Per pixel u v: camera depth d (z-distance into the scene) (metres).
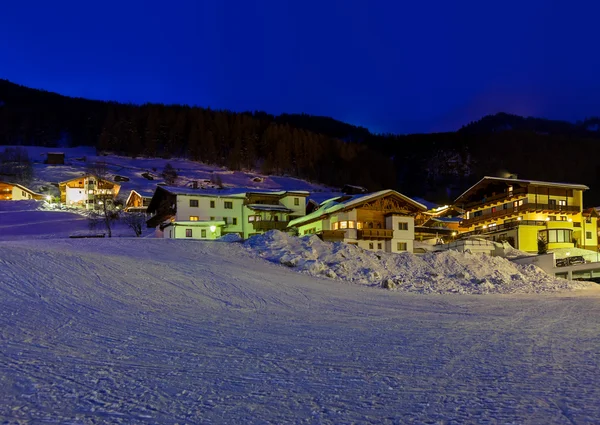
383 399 6.41
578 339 11.17
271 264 27.75
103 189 93.19
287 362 8.61
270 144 187.38
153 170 135.12
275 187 137.62
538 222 59.59
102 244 29.03
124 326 11.77
